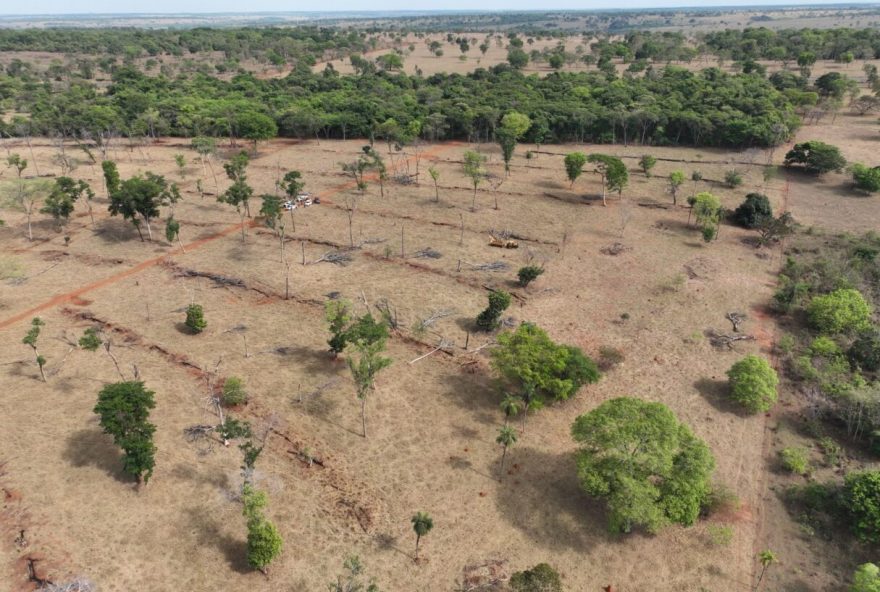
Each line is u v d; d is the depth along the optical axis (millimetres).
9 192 79500
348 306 57312
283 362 54594
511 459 44375
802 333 59031
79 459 43406
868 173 93812
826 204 90938
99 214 88188
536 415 48594
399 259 74375
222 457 43875
